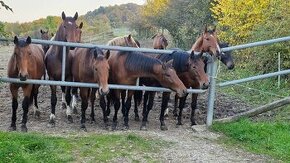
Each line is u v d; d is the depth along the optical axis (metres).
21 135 5.49
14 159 4.71
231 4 14.44
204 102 9.41
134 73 6.67
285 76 10.64
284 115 7.56
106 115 7.14
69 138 5.67
